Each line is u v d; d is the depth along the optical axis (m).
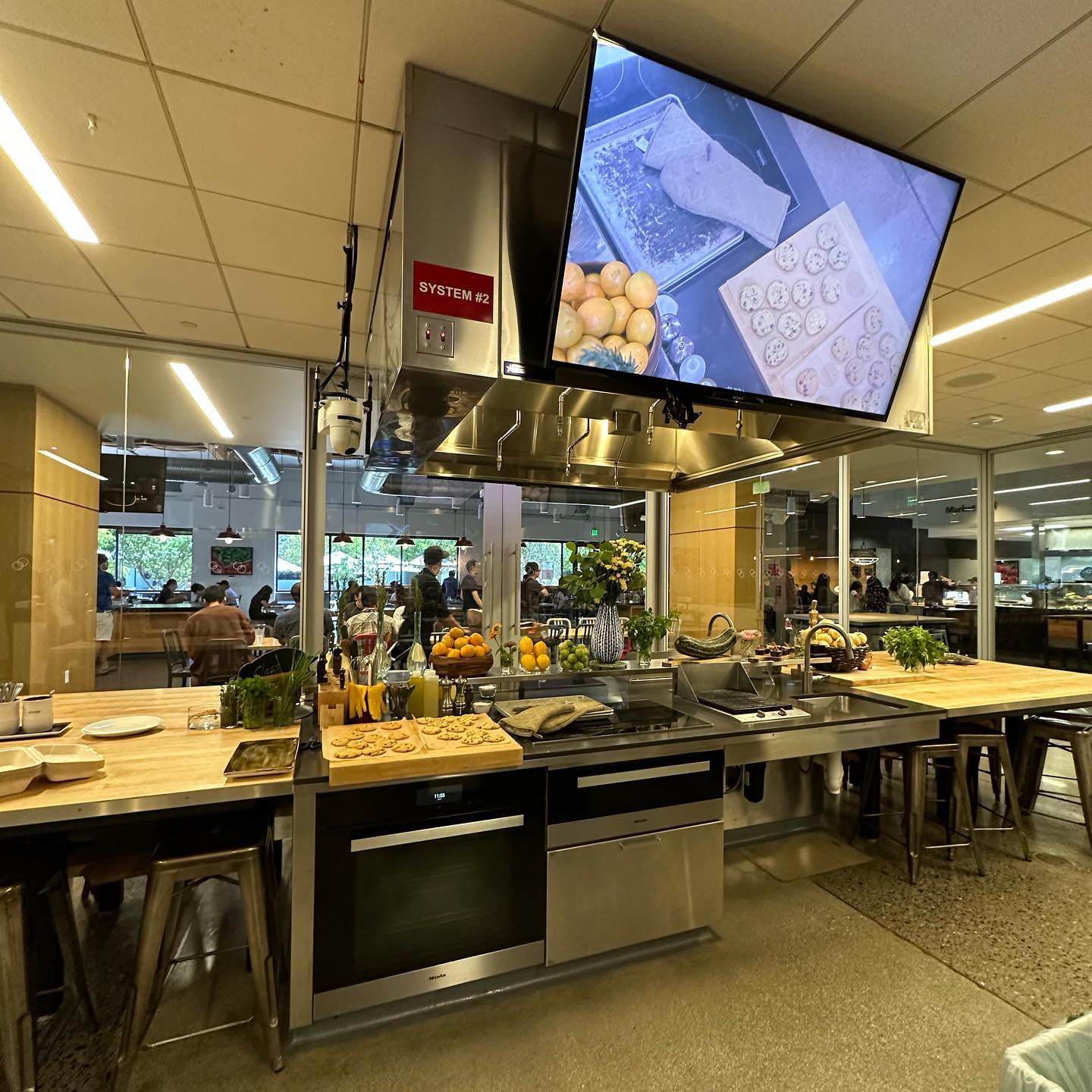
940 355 3.84
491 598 4.28
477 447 2.95
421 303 1.67
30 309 3.18
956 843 3.12
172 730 2.13
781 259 1.92
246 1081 1.61
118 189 2.18
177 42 1.57
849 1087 1.61
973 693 3.17
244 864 1.65
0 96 1.73
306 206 2.28
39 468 3.77
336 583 4.05
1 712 2.00
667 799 2.16
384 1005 1.85
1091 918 2.44
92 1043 1.73
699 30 1.58
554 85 1.78
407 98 1.68
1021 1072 0.89
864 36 1.60
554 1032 1.80
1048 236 2.50
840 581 5.69
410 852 1.80
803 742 2.44
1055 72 1.70
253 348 3.71
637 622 3.17
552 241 1.83
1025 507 6.36
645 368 1.84
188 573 4.07
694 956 2.18
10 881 1.54
